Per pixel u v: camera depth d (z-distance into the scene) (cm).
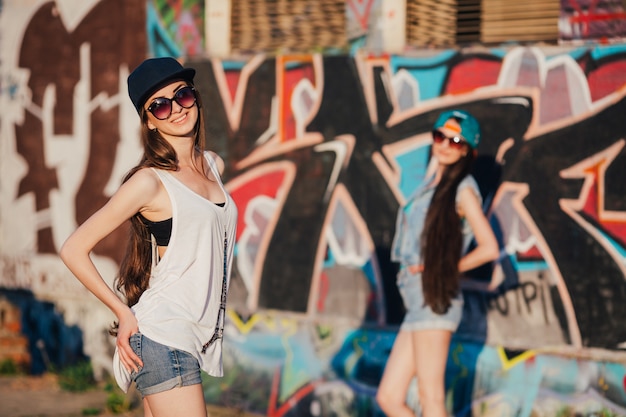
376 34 614
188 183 372
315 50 641
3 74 841
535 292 552
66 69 797
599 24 533
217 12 688
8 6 838
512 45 560
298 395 646
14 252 836
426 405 488
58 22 803
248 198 673
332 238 634
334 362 631
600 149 532
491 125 567
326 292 637
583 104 537
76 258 358
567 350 541
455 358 579
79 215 790
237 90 677
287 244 654
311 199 643
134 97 372
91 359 783
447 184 491
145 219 369
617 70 527
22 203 830
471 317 573
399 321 605
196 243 366
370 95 616
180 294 365
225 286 383
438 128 494
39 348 819
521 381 555
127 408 699
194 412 359
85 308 787
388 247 609
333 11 638
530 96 554
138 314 364
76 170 792
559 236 545
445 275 482
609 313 530
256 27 675
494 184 566
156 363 356
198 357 367
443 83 585
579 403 537
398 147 604
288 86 652
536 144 552
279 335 656
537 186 552
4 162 841
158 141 371
